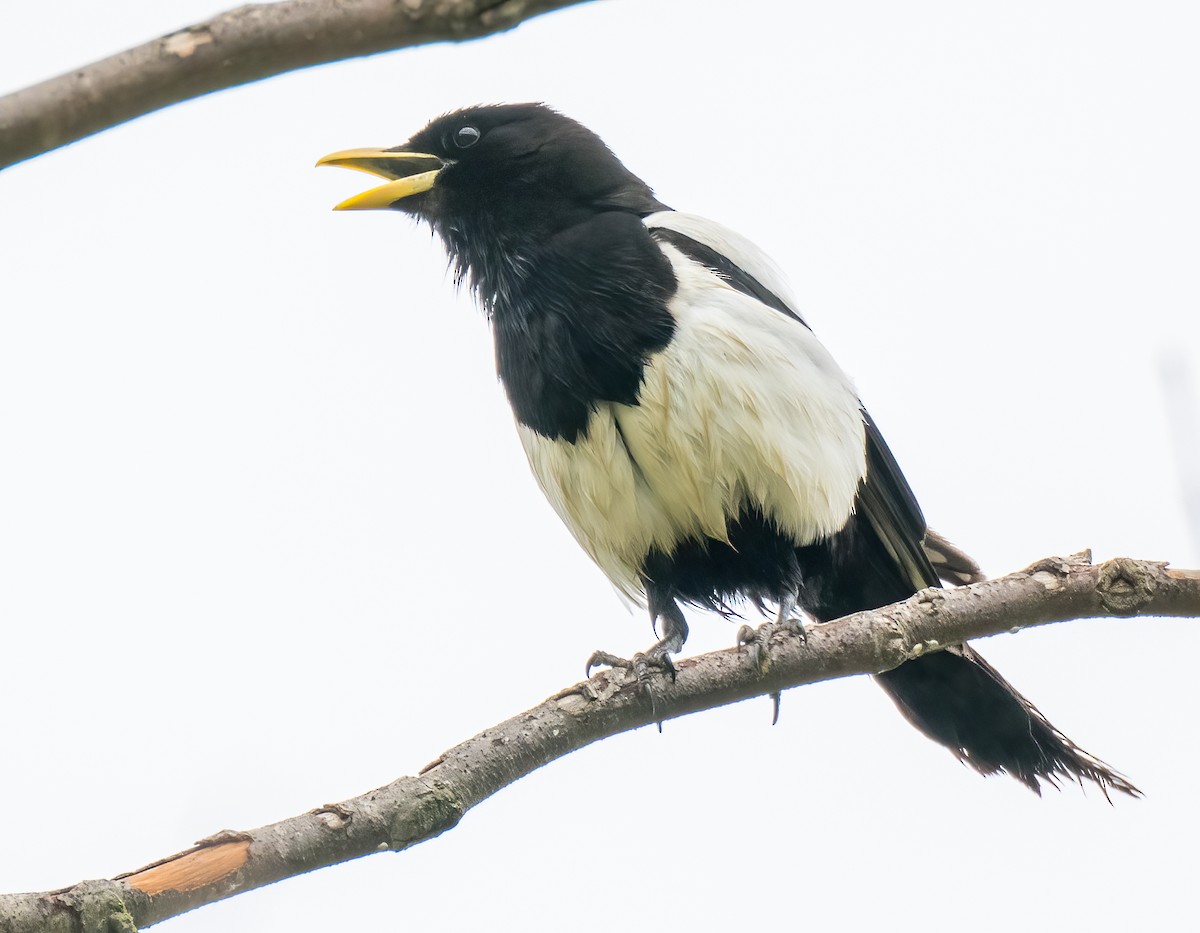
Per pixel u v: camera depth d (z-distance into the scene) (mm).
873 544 12289
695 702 8859
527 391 11344
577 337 11047
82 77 4699
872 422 12156
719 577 11789
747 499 11219
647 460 11094
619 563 11914
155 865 6457
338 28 4777
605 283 11070
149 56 4734
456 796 7418
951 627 9133
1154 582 9039
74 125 4719
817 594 12234
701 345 10875
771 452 10969
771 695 9648
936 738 11719
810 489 11180
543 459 11594
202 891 6492
